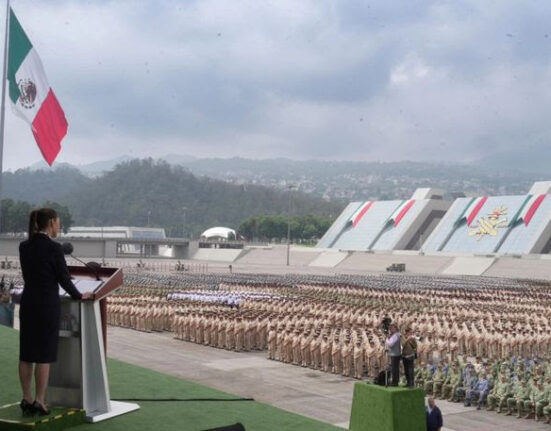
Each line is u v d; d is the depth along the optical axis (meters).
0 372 11.80
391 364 21.67
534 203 142.50
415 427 14.59
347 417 22.97
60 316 8.46
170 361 33.50
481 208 151.25
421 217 166.25
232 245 194.12
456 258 137.50
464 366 27.25
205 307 45.12
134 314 45.41
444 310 50.28
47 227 8.27
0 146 21.42
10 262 117.12
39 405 8.21
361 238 172.12
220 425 8.99
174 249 190.25
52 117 21.62
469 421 23.64
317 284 73.50
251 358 35.09
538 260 125.38
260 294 57.88
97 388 8.95
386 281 89.19
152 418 9.12
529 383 24.56
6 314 30.03
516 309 51.66
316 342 32.06
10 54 21.09
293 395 26.38
